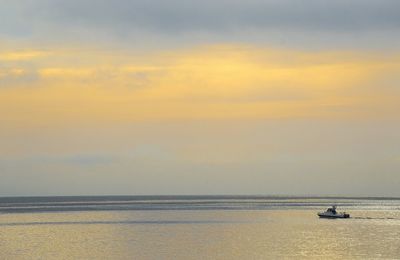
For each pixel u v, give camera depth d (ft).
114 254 326.65
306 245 360.69
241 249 345.51
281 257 315.58
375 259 307.78
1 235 418.51
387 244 362.33
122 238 400.47
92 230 456.45
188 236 412.77
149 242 377.91
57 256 319.47
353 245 358.64
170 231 448.65
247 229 464.24
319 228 469.98
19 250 341.41
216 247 354.13
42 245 362.94
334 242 374.02
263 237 404.98
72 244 367.86
